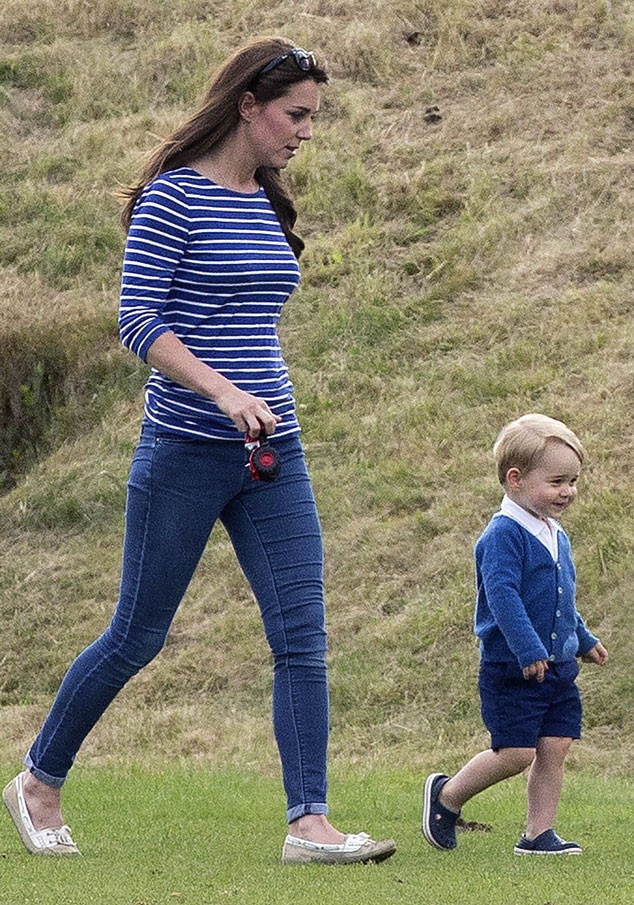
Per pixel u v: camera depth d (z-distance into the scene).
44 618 37.66
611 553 33.84
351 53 55.72
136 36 60.75
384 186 49.38
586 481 36.22
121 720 32.56
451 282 45.16
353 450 40.50
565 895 12.41
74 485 42.19
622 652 31.38
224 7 61.22
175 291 14.71
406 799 22.23
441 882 13.09
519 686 16.47
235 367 14.78
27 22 61.84
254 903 11.59
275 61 14.85
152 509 14.74
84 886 12.41
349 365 43.38
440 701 31.45
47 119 57.12
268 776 27.50
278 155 15.12
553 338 41.97
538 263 45.00
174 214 14.62
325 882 12.90
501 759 16.39
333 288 46.56
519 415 39.50
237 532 15.22
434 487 38.38
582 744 29.33
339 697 32.22
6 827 17.39
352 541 37.12
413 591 35.19
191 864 14.20
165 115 55.81
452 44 55.06
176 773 26.59
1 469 45.09
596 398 39.25
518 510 17.02
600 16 54.38
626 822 19.98
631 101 50.34
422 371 42.41
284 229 15.60
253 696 33.31
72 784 23.33
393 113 52.97
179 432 14.60
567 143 49.38
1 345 46.56
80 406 45.53
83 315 47.59
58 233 51.22
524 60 53.44
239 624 35.56
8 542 41.00
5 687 35.59
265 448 14.30
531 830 16.61
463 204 48.09
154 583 14.79
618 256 44.31
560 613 16.81
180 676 34.22
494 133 50.75
